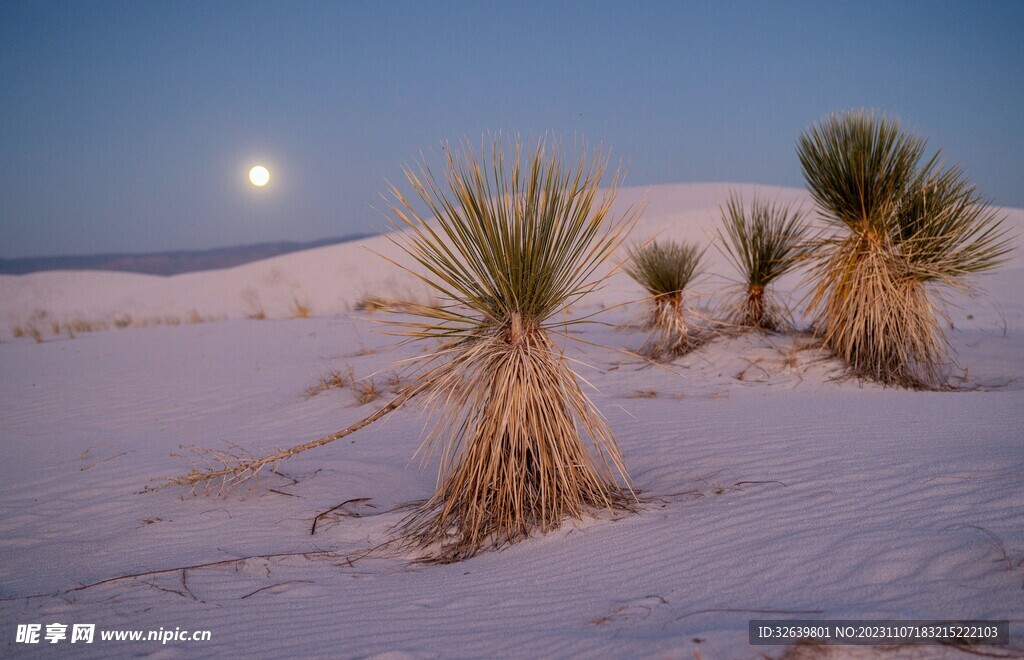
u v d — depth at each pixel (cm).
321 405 994
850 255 925
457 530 491
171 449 829
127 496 655
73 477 733
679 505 488
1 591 463
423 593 410
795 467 538
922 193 890
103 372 1377
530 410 475
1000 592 306
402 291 1794
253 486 657
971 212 907
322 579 448
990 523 372
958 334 1328
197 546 525
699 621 323
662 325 1144
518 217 450
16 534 575
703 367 1030
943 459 504
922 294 930
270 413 993
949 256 903
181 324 2112
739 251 1101
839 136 914
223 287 4178
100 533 566
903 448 554
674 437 676
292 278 4072
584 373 1074
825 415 720
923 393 848
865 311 919
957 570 330
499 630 348
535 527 481
